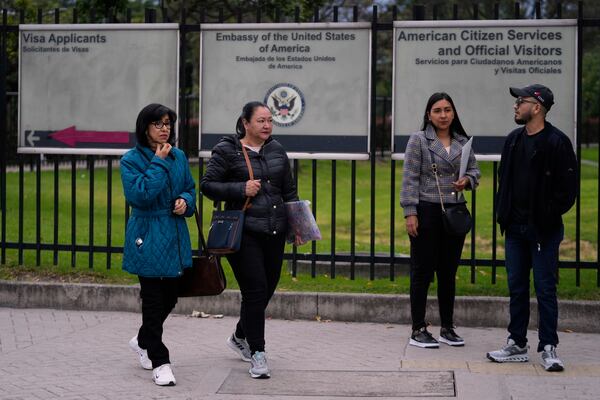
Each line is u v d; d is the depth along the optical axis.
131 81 9.14
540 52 8.43
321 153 8.79
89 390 6.17
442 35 8.54
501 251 11.89
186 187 6.43
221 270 6.49
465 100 8.54
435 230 7.29
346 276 9.35
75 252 9.24
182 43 9.05
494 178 8.54
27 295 8.81
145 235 6.18
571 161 6.55
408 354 7.21
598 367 6.73
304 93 8.81
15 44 15.31
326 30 8.76
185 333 7.90
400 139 8.62
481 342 7.61
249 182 6.38
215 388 6.25
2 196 9.30
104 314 8.60
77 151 9.18
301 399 6.02
